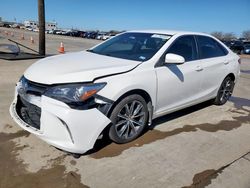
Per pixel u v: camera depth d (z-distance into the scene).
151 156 3.43
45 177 2.88
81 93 3.01
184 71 4.30
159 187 2.86
